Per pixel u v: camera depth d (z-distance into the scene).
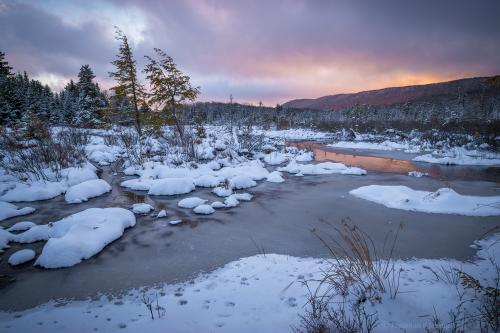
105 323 3.29
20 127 14.55
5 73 36.72
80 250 5.16
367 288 3.34
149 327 3.13
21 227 6.62
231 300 3.65
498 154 19.42
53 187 9.91
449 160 17.14
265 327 2.99
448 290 3.46
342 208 7.98
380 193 9.09
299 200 8.94
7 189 9.70
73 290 4.16
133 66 25.20
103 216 6.56
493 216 7.01
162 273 4.57
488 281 3.82
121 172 13.88
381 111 78.31
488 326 2.71
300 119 74.12
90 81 36.25
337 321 2.80
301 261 4.83
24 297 4.02
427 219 6.91
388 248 5.31
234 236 6.11
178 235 6.21
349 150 24.72
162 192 9.87
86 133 20.00
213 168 14.23
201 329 3.03
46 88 49.19
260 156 19.48
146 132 22.48
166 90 20.38
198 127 21.91
